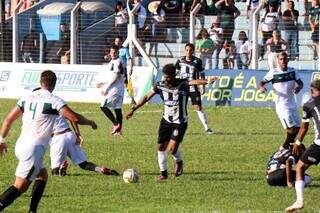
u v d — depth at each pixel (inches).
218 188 1398.9
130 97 2915.8
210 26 3196.4
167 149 1528.1
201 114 2161.7
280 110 1828.2
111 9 3403.1
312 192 1355.8
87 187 1403.8
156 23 3179.1
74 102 2997.0
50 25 3262.8
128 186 1417.3
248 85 2817.4
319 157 1215.6
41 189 1171.9
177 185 1429.6
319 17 2925.7
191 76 2103.8
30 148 1122.7
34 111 1130.7
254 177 1505.9
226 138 2071.9
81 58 3142.2
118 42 2544.3
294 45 2979.8
